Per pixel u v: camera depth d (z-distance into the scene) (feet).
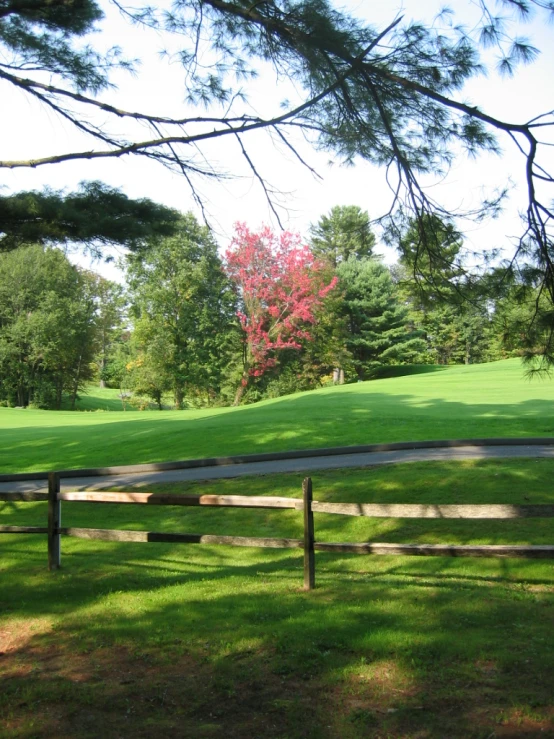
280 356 169.58
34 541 32.68
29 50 30.55
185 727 13.83
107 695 15.42
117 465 56.65
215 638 18.31
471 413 71.51
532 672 15.33
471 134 23.15
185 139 25.70
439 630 18.06
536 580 23.15
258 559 28.32
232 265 144.77
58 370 196.65
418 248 24.12
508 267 22.17
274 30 23.08
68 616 20.97
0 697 15.51
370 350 191.42
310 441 57.52
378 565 26.37
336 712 14.05
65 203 30.30
